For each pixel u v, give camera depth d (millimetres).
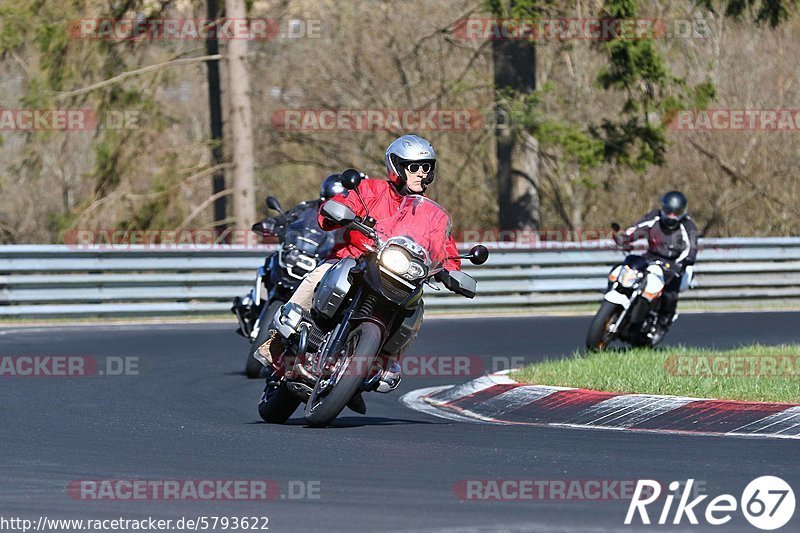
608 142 86938
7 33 85312
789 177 117500
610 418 29875
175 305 63812
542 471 21906
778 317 64812
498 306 69250
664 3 88938
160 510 18859
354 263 26781
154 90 90188
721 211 118312
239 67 84062
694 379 33188
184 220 89125
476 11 88812
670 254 45844
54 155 108312
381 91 112625
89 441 26156
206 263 64750
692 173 118875
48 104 86688
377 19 112312
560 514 18500
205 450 24641
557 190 119000
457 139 116875
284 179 124188
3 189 100312
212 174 94500
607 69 83375
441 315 66000
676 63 102125
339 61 112625
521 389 33562
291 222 39562
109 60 88375
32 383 37969
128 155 90250
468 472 21844
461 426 28859
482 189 119750
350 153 115062
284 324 27641
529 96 84688
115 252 62719
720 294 73562
